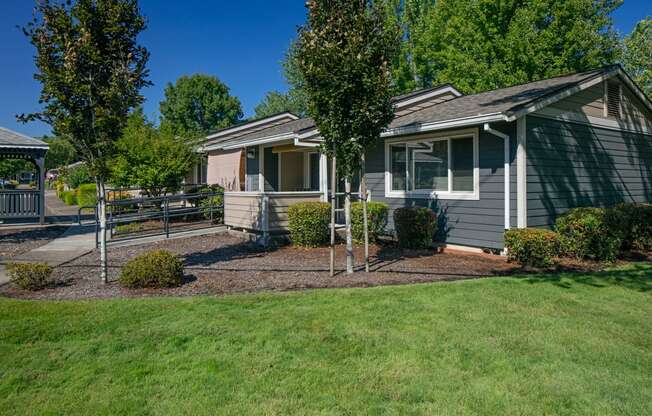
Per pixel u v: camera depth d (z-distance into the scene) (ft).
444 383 11.16
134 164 46.34
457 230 31.68
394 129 32.94
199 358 12.66
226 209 40.63
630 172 37.42
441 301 17.71
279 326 14.94
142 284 20.62
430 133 33.30
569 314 16.25
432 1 96.99
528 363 12.21
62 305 17.37
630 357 12.61
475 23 75.10
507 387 10.94
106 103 20.59
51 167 189.06
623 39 69.97
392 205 36.60
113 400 10.53
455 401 10.35
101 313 16.38
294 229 33.09
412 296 18.44
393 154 36.55
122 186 47.06
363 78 21.12
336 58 20.76
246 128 65.87
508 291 19.29
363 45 21.21
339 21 21.29
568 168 31.27
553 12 66.08
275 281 21.80
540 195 29.04
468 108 32.09
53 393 10.90
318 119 22.41
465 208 31.17
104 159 21.11
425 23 93.86
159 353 13.03
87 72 20.54
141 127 46.83
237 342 13.71
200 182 67.87
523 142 27.78
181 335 14.26
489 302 17.61
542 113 29.25
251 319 15.64
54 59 19.97
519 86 38.06
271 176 50.88
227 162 56.80
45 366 12.30
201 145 53.01
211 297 18.61
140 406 10.28
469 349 13.10
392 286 20.43
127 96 21.09
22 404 10.41
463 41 78.13
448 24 82.94
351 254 23.61
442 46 89.30
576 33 64.44
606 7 69.41
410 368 11.95
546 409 10.01
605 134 34.78
